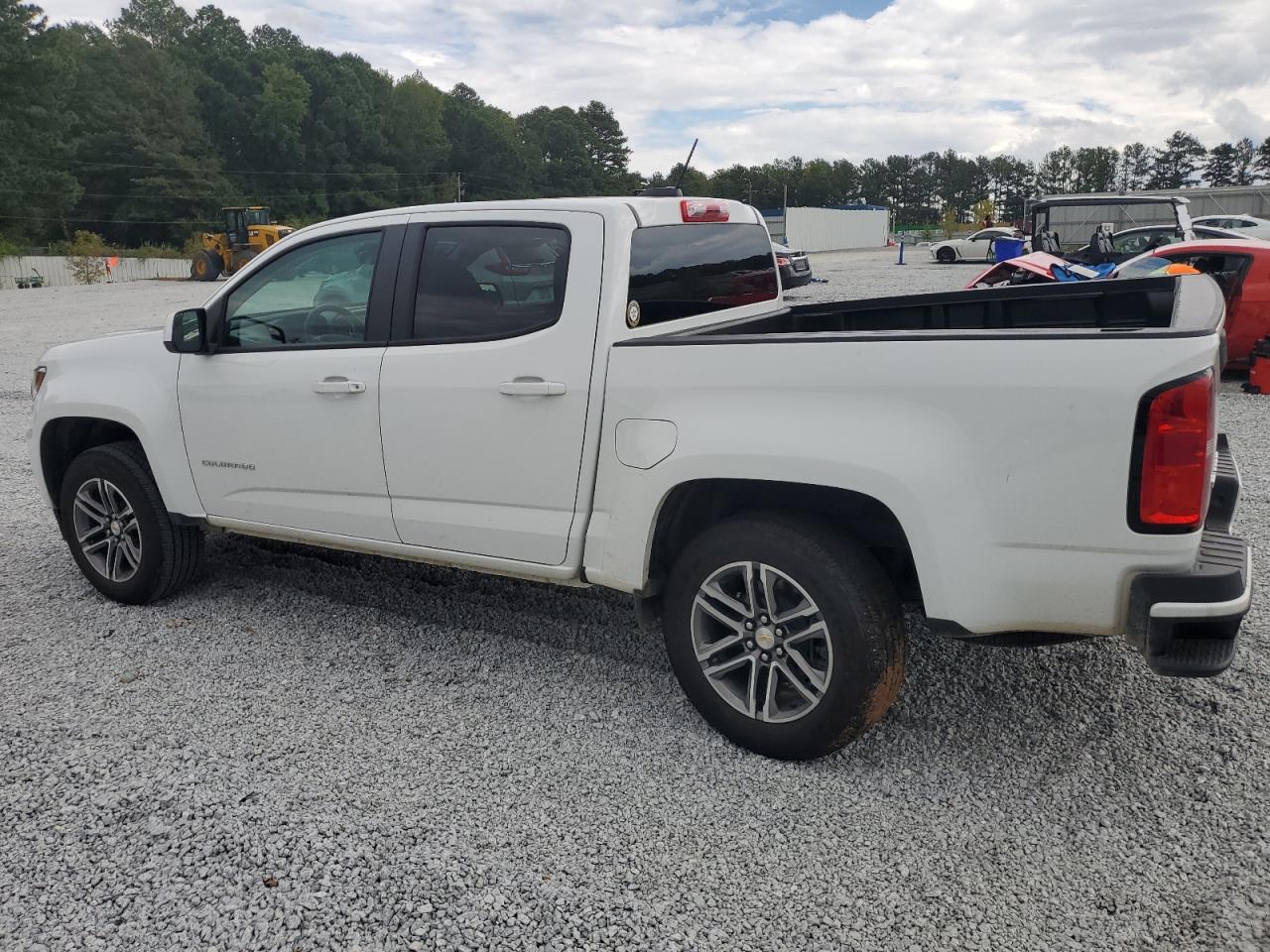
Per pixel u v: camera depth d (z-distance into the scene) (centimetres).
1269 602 426
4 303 2738
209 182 8394
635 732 332
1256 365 921
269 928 238
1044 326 416
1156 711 337
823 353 282
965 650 389
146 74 8631
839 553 288
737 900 246
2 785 300
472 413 346
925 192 16100
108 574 450
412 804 289
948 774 302
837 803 288
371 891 251
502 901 246
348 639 412
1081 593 257
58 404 451
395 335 368
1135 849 264
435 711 348
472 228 355
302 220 9456
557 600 455
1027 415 254
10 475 721
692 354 304
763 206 14088
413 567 501
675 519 329
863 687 287
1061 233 1703
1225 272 944
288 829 276
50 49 6538
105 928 238
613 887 252
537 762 313
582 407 324
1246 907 240
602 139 14262
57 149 6831
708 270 386
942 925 236
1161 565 248
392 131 11088
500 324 345
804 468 281
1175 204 1595
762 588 302
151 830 277
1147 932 233
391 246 373
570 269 331
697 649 318
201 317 407
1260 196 3397
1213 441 251
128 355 442
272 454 399
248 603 453
